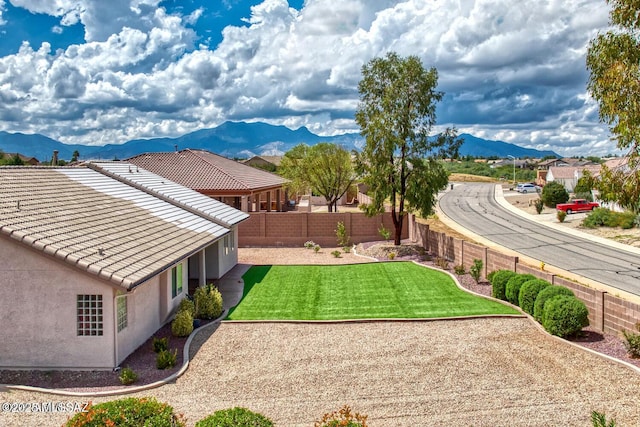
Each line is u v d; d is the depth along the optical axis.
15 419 10.14
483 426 9.85
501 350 13.96
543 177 97.75
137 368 12.97
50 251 12.38
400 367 12.88
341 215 34.78
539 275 18.48
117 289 12.84
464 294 20.22
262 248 33.84
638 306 14.01
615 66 12.67
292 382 12.05
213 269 23.83
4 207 13.71
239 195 36.03
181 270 18.52
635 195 12.78
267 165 96.88
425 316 17.31
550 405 10.66
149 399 8.26
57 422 10.03
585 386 11.55
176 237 18.48
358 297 20.19
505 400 10.92
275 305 19.16
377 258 29.06
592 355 13.44
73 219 15.24
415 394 11.30
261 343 14.90
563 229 43.81
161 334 15.86
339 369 12.81
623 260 30.59
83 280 12.74
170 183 27.95
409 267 25.80
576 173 77.62
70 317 12.81
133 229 17.09
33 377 12.35
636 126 12.45
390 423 10.00
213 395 11.38
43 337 12.88
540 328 15.81
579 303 14.84
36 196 15.81
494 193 82.25
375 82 29.67
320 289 21.69
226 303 19.52
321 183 47.66
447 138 29.45
